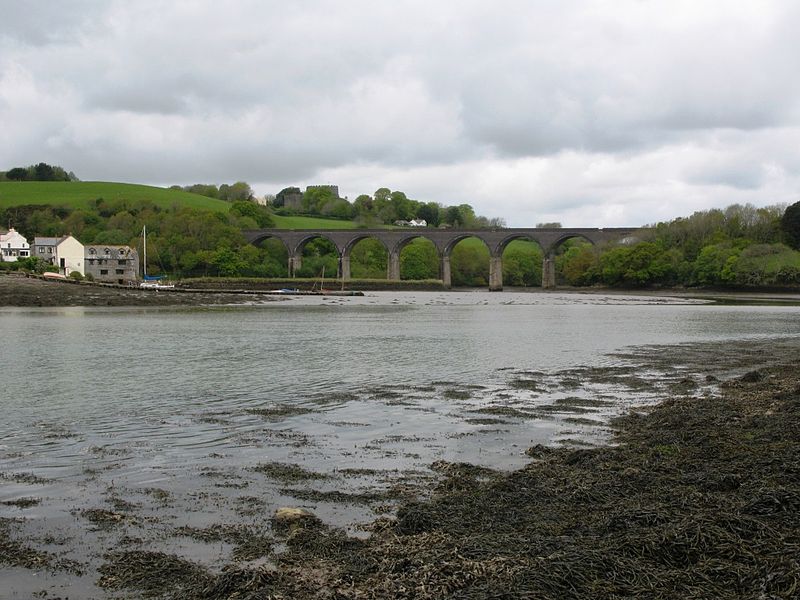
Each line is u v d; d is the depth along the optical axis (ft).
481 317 230.07
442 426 62.44
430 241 638.12
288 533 36.60
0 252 510.17
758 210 530.68
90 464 49.83
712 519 33.32
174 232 587.27
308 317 225.15
